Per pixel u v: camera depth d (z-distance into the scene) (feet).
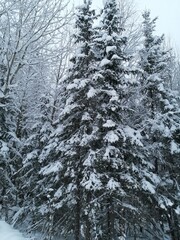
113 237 38.34
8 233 36.42
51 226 41.24
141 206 41.47
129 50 67.72
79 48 44.29
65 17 55.57
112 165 37.93
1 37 54.29
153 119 53.47
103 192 39.22
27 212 50.21
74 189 39.91
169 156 52.95
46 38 58.03
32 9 52.80
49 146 44.09
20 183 58.03
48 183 47.24
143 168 44.45
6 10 51.08
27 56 55.01
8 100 50.85
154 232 47.21
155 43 59.57
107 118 40.42
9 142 50.03
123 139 38.73
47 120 53.57
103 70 41.52
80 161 40.68
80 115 42.37
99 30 45.57
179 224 50.16
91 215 36.96
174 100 57.26
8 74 53.01
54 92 59.47
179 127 53.11
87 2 45.96
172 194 50.19
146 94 56.54
